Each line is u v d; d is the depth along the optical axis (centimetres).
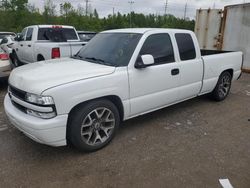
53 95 300
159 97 430
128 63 380
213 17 1122
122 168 321
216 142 395
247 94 689
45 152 357
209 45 1159
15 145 375
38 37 854
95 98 343
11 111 344
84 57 436
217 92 586
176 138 406
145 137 407
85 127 345
